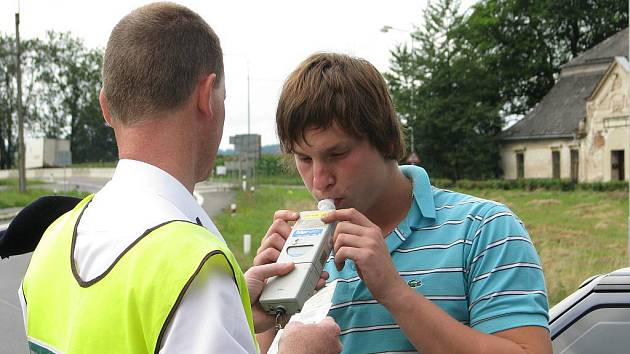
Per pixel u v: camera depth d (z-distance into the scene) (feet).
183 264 4.09
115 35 4.98
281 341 4.87
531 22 174.70
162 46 4.83
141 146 4.85
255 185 151.33
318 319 5.94
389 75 164.04
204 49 5.02
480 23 171.42
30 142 186.19
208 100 5.00
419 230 6.01
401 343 5.82
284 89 5.83
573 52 180.14
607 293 7.13
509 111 178.40
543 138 145.38
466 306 5.70
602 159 132.57
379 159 5.87
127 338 4.07
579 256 44.37
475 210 5.91
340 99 5.53
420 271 5.82
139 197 4.62
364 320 5.98
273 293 5.07
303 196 116.88
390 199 6.20
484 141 155.74
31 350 4.73
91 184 168.96
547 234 60.90
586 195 118.52
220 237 5.02
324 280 5.42
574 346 7.03
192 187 5.03
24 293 5.08
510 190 141.08
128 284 4.14
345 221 5.44
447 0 162.30
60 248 4.75
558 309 7.36
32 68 255.91
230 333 4.04
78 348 4.17
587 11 173.58
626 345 6.89
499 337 5.28
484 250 5.65
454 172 161.07
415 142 160.04
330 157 5.71
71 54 262.47
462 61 158.30
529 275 5.49
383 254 5.23
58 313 4.55
